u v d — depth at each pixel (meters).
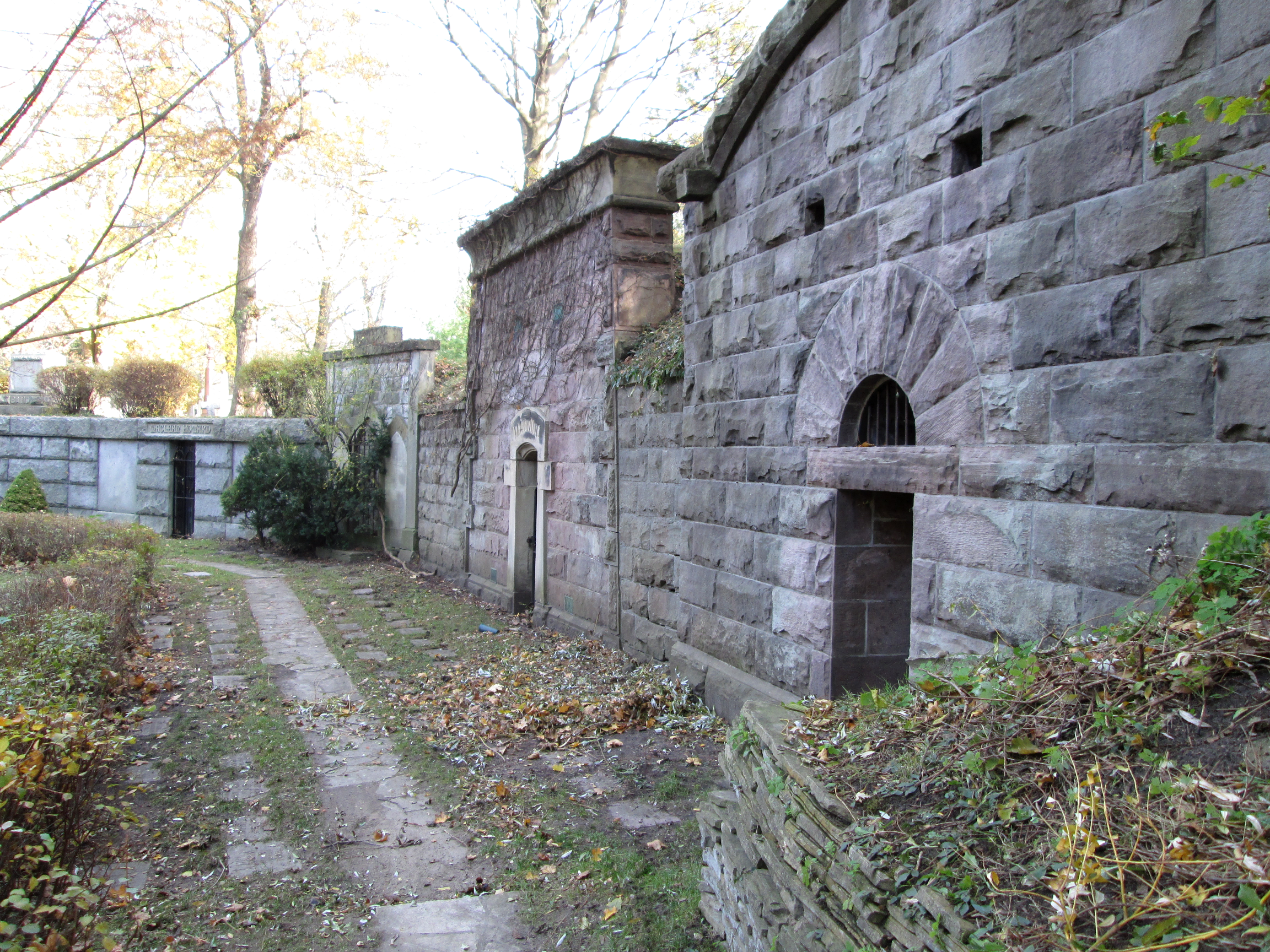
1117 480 3.48
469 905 4.08
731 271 6.62
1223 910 1.69
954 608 4.34
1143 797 2.09
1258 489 2.96
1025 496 3.92
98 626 6.85
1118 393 3.48
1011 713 2.71
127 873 4.25
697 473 7.21
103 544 11.91
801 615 5.79
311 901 4.10
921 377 4.60
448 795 5.36
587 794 5.38
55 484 20.92
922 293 4.59
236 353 20.62
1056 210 3.77
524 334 11.41
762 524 6.27
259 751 6.05
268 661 8.70
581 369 9.66
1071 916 1.80
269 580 13.64
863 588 5.50
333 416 17.09
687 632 7.44
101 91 4.46
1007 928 1.89
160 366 22.89
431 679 8.13
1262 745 2.06
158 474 19.55
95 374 23.25
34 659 5.47
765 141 6.13
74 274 4.04
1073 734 2.48
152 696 7.32
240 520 18.64
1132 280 3.42
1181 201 3.23
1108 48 3.52
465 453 13.51
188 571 14.09
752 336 6.34
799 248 5.73
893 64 4.80
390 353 16.44
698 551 7.23
